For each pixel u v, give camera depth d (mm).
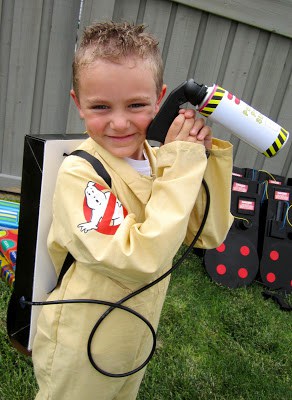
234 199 2617
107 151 890
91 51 786
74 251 833
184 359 1763
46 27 2568
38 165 916
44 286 1033
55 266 990
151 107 848
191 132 847
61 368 976
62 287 950
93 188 830
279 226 2629
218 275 2457
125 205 901
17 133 2857
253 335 2043
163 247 779
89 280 897
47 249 995
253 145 874
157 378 1624
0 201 2545
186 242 1121
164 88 931
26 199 965
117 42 777
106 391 1026
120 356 983
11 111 2775
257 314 2199
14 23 2527
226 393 1650
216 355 1849
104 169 873
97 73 775
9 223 2260
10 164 2953
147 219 799
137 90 798
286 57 2816
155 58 840
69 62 2689
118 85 780
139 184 909
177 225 787
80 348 939
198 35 2691
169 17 2611
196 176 835
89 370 969
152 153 1074
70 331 943
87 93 811
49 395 1038
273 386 1736
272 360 1908
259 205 2666
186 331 1945
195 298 2238
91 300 892
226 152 968
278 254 2625
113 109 812
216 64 2783
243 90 2881
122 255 766
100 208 816
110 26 836
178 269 2482
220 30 2682
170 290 2246
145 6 2570
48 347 994
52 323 966
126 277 807
